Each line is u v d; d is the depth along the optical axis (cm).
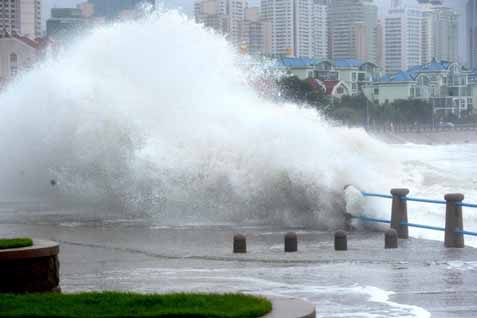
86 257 3794
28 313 2045
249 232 4631
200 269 3422
